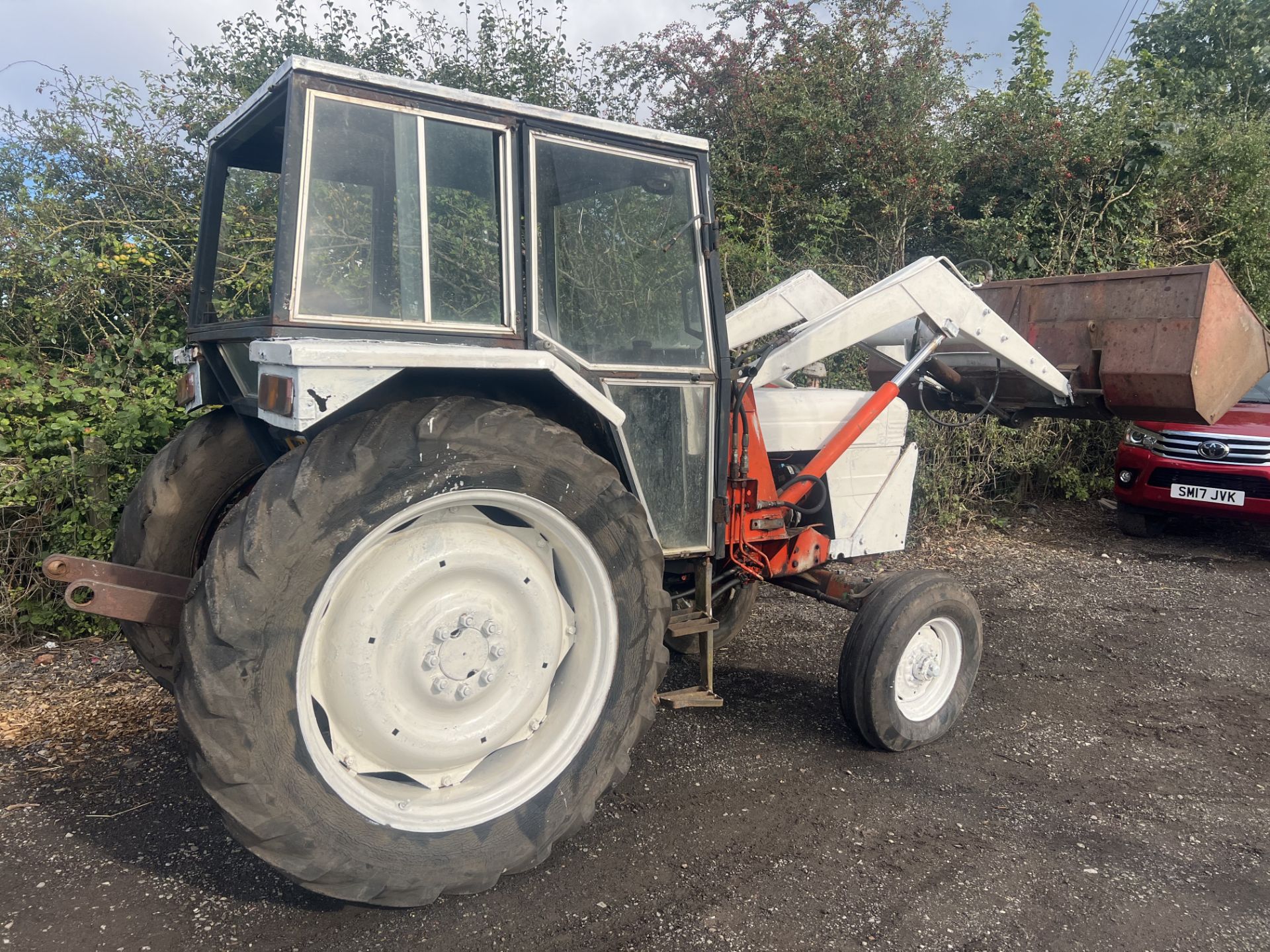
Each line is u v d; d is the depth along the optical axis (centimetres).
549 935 214
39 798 276
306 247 209
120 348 538
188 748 184
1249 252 881
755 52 844
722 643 418
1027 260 801
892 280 319
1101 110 855
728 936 215
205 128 603
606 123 251
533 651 235
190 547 284
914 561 623
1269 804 294
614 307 261
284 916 219
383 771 218
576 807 236
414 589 213
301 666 193
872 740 317
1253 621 498
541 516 226
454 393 232
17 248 531
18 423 438
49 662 395
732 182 789
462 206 231
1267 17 1206
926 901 232
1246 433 628
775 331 382
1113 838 268
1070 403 381
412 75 698
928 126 798
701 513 286
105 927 212
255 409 242
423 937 212
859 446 368
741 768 309
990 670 417
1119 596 543
